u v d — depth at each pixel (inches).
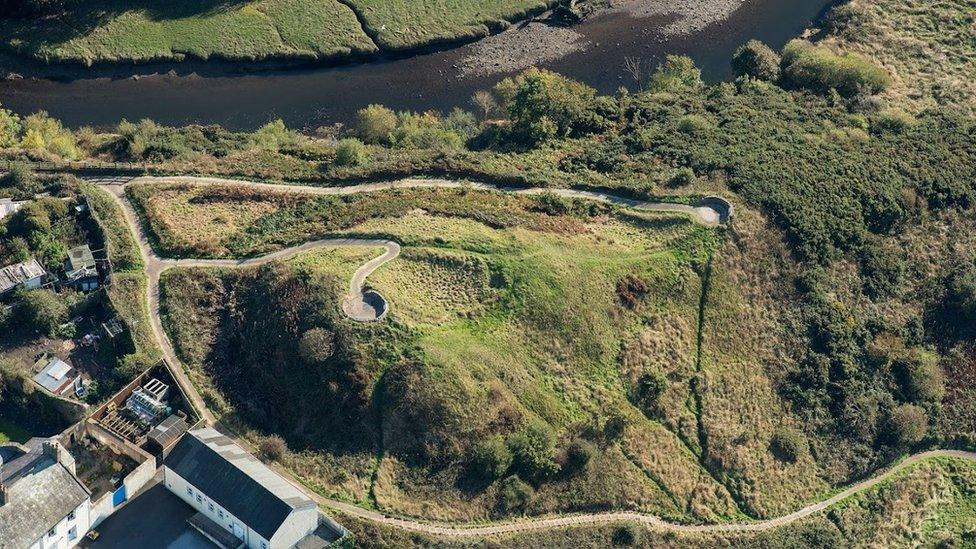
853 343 4598.9
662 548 3858.3
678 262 4586.6
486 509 3772.1
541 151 5315.0
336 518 3595.0
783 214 4837.6
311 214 4630.9
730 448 4190.5
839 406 4421.8
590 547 3772.1
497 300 4242.1
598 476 3946.9
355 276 4215.1
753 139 5374.0
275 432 3850.9
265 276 4197.8
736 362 4426.7
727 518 4030.5
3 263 4160.9
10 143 4995.1
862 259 4859.7
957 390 4665.4
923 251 4995.1
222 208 4658.0
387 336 3993.6
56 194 4562.0
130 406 3777.1
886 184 5142.7
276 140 5305.1
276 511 3334.2
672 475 4062.5
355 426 3858.3
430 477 3782.0
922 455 4507.9
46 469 3324.3
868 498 4271.7
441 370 3919.8
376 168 4958.2
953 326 4822.8
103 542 3420.3
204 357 4013.3
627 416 4111.7
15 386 3806.6
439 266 4328.3
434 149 5260.8
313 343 3892.7
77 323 4062.5
